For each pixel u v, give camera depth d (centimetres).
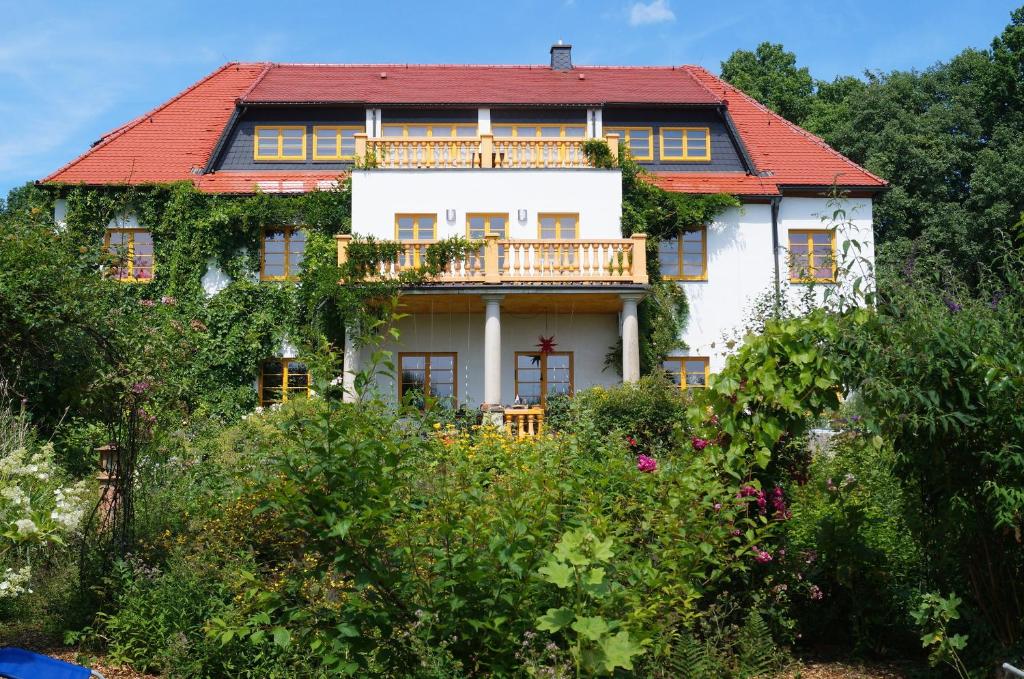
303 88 2678
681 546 649
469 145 2377
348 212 2367
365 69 3000
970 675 652
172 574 818
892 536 809
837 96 4297
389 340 2280
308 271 2281
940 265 772
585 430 1114
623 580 601
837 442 893
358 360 2203
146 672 765
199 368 2216
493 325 2123
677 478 695
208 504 923
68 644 829
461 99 2598
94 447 1238
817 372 707
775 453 794
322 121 2562
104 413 1001
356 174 2327
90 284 966
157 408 1127
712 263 2419
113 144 2575
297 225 2380
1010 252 734
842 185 2466
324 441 527
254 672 711
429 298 2166
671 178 2503
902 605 746
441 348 2305
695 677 623
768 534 712
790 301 2191
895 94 3703
